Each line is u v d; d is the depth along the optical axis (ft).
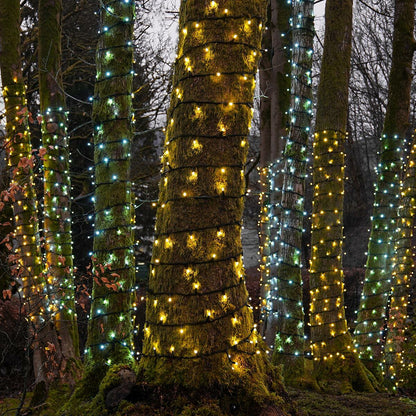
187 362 9.80
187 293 10.06
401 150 27.66
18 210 20.22
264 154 35.68
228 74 10.54
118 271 14.60
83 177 40.32
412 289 39.37
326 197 24.09
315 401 16.88
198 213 10.26
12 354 27.76
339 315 23.57
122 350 14.17
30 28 40.70
